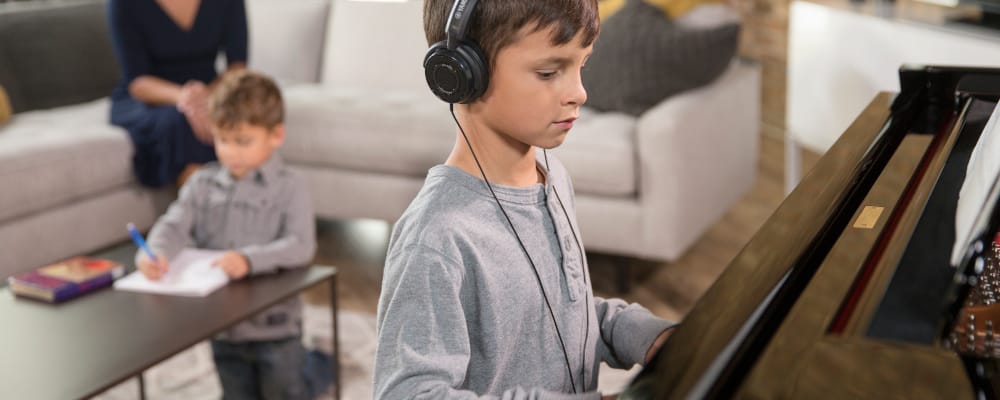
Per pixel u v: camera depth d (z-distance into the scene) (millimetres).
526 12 883
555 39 896
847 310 831
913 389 738
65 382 1733
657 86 3301
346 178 3490
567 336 1027
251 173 2350
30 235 3086
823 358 759
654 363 755
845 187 1131
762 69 5258
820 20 3488
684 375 723
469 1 898
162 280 2188
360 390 2547
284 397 2357
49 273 2197
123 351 1863
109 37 4027
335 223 3873
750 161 3688
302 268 2311
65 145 3213
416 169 3410
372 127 3439
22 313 2051
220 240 2363
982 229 821
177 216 2340
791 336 790
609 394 932
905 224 997
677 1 3613
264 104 2279
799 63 3666
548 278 1012
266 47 4133
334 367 2381
